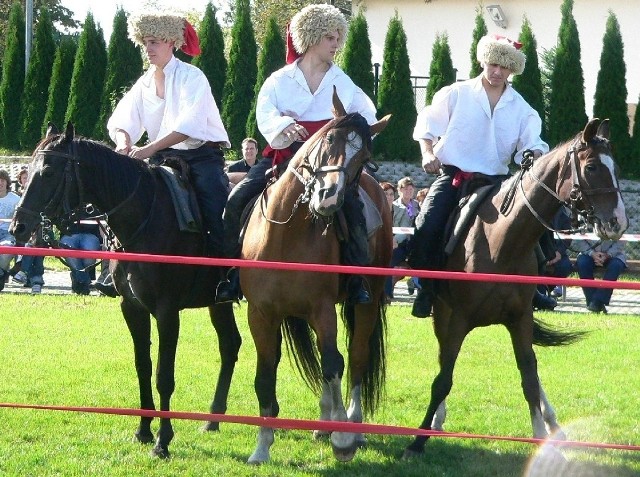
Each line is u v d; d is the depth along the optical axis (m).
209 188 7.71
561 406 8.73
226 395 8.09
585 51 29.55
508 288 6.87
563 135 22.22
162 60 7.78
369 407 7.77
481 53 7.67
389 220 8.03
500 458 7.10
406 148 22.91
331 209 6.15
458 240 7.25
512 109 7.75
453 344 7.08
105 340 11.36
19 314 13.01
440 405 7.80
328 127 6.38
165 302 7.25
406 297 16.25
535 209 6.83
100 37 24.08
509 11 30.50
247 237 7.01
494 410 8.57
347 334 7.88
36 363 10.04
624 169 22.73
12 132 25.58
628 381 9.79
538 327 7.81
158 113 7.95
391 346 11.39
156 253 7.35
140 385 7.44
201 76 7.79
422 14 31.78
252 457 6.92
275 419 5.82
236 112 23.08
